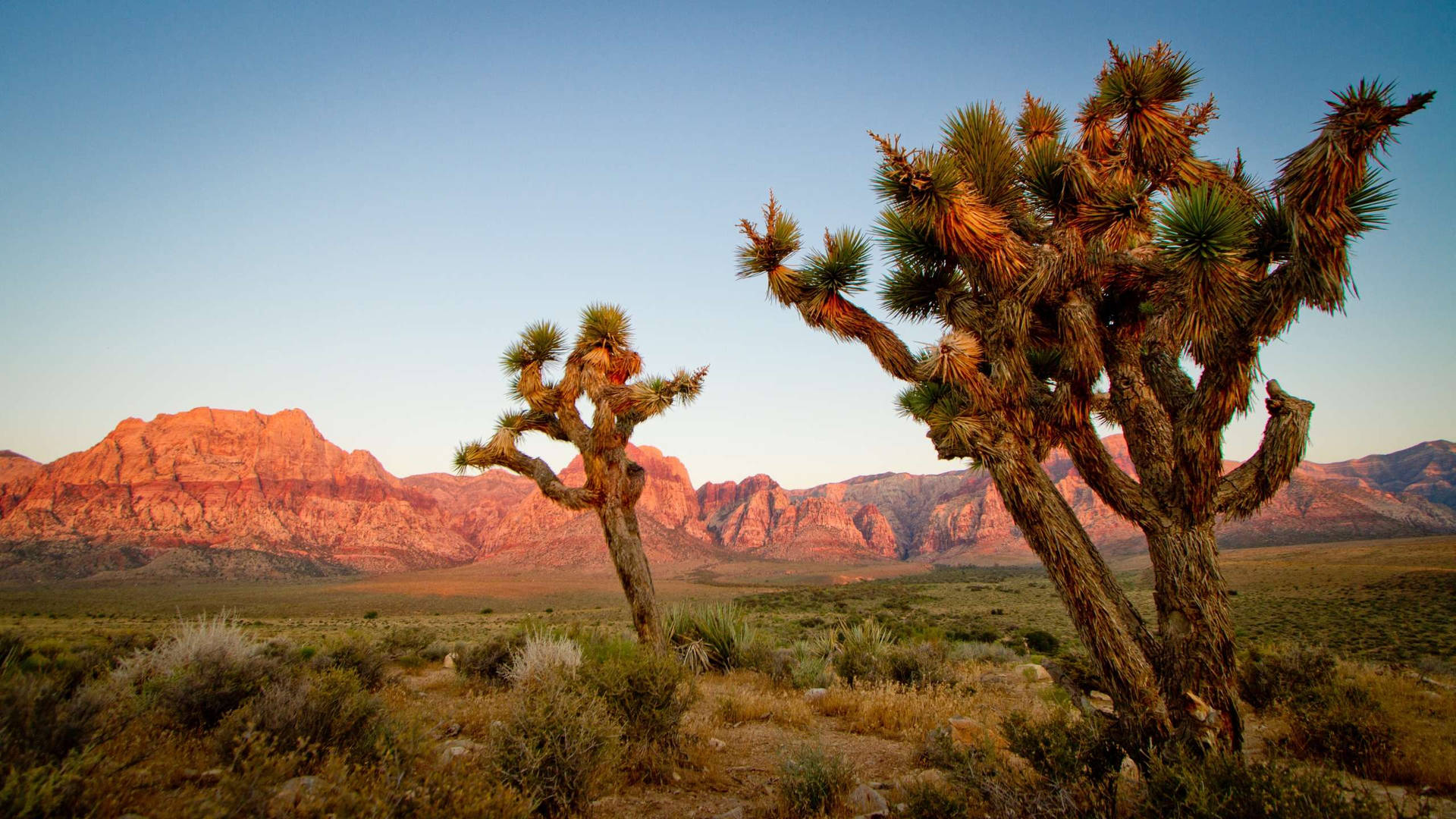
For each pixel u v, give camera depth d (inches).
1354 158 176.1
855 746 308.8
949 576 6643.7
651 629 438.3
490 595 5231.3
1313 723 279.0
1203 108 289.4
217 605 3747.5
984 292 246.2
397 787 157.9
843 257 274.8
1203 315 196.1
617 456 463.8
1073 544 210.4
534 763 193.3
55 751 165.2
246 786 147.8
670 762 249.0
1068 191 239.8
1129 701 196.5
